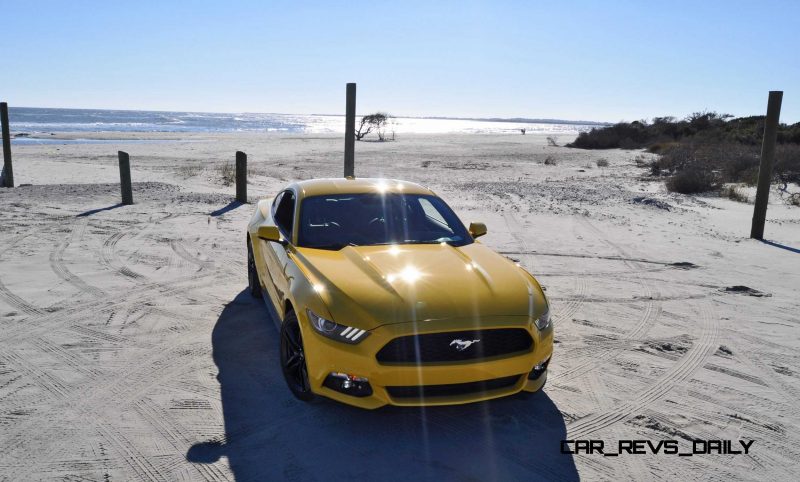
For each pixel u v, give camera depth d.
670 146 34.75
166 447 3.27
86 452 3.20
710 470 3.20
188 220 10.28
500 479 3.06
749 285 7.02
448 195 14.63
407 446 3.35
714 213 12.86
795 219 12.18
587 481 3.07
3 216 10.05
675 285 6.96
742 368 4.57
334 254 4.12
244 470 3.07
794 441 3.52
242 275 6.86
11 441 3.28
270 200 6.36
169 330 5.05
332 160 27.08
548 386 4.19
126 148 33.75
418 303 3.34
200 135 65.06
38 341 4.74
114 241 8.45
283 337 3.93
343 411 3.73
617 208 13.04
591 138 45.12
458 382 3.28
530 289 3.76
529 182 18.98
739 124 41.81
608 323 5.57
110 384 4.02
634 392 4.12
